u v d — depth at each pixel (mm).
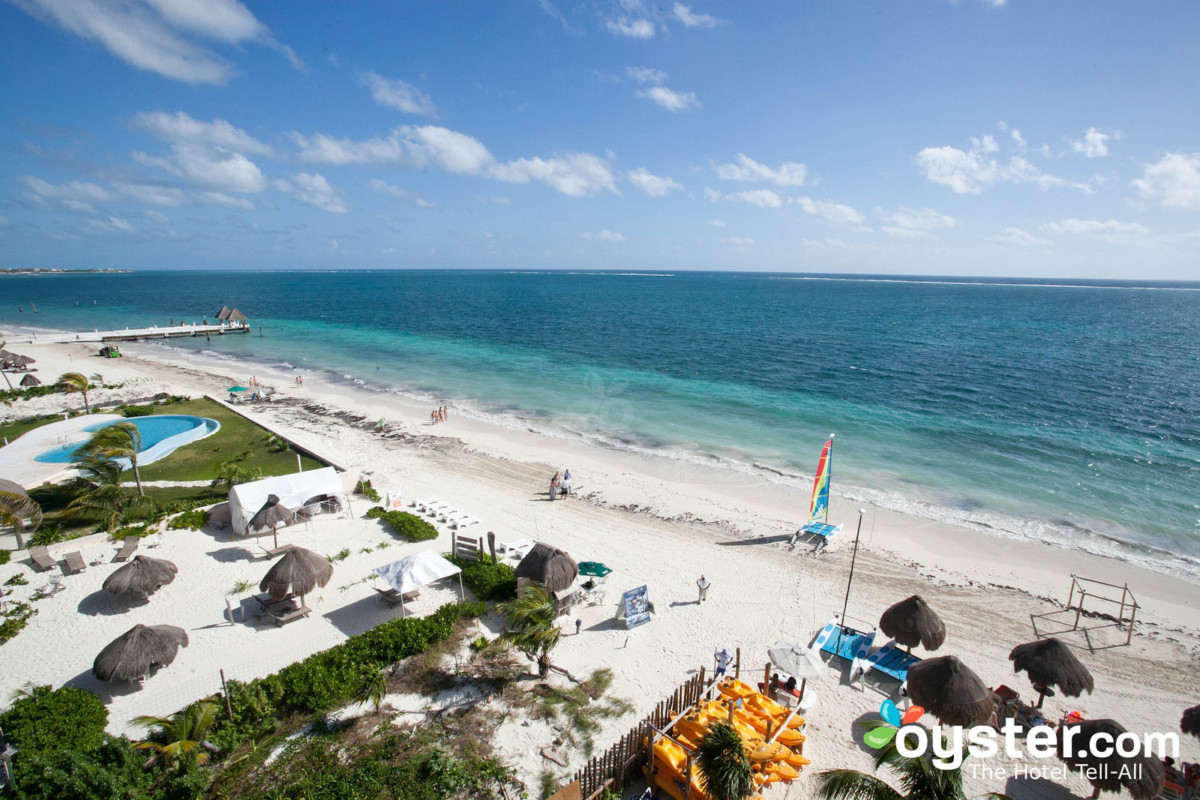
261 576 21438
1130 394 51781
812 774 13766
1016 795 13438
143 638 15672
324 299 164125
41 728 13688
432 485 31297
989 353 73500
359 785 12781
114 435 25234
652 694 16188
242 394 49000
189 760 12789
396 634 17500
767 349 75688
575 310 131875
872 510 29203
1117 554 25281
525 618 16547
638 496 30469
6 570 21141
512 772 13312
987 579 23203
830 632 18984
